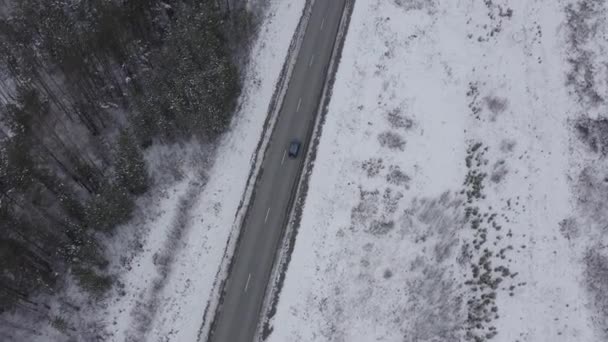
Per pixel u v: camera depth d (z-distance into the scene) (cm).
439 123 4181
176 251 3956
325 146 4203
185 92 4309
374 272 3628
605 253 3212
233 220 4012
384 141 4153
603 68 3878
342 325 3469
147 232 4072
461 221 3672
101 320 3762
